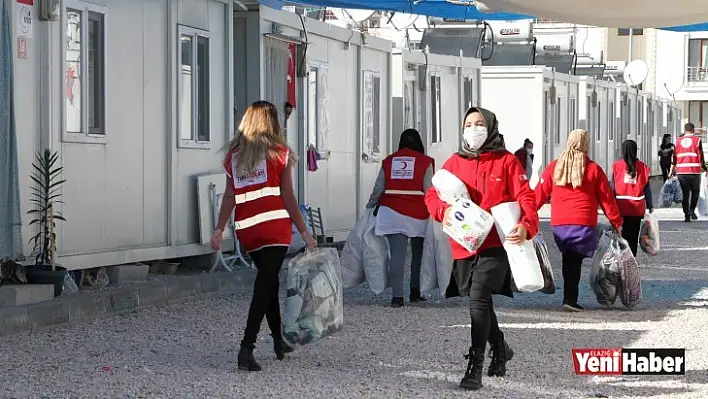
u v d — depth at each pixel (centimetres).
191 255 1435
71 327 1074
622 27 1398
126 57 1308
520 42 3616
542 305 1305
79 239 1224
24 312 1035
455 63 2527
